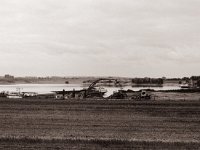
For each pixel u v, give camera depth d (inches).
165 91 2908.5
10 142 629.3
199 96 2234.3
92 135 716.0
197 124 879.7
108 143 627.8
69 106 1262.3
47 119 946.1
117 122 900.0
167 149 586.6
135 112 1110.4
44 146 602.5
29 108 1198.3
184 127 829.8
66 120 928.9
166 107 1245.7
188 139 679.1
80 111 1127.0
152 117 1002.7
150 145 616.1
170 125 858.1
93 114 1056.8
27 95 2135.8
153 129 799.1
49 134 721.6
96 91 2158.0
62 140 642.8
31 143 624.1
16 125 839.1
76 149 584.1
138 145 615.8
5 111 1119.6
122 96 1918.1
